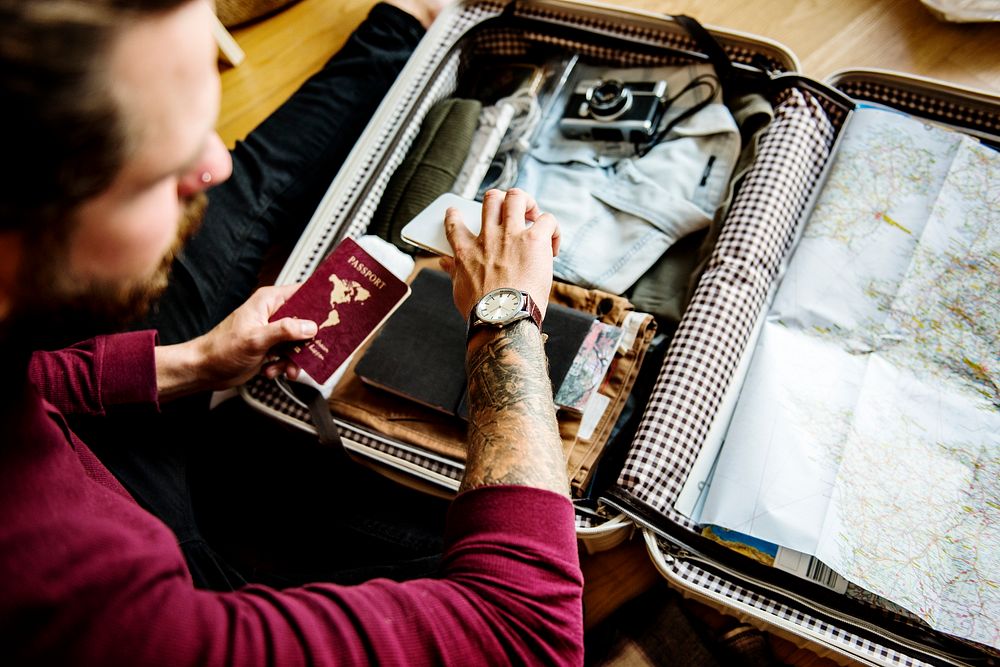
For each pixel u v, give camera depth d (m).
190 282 1.07
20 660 0.35
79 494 0.43
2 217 0.29
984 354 0.95
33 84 0.27
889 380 0.96
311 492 1.05
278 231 1.24
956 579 0.83
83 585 0.37
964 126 1.14
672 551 0.91
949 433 0.91
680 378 0.97
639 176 1.16
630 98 1.20
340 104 1.31
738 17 1.41
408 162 1.20
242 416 1.15
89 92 0.28
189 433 1.04
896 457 0.90
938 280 1.00
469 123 1.22
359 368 0.99
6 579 0.36
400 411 1.00
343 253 0.91
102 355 0.77
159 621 0.38
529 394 0.55
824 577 0.86
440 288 1.03
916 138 1.09
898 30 1.33
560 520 0.49
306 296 0.90
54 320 0.37
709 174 1.16
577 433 0.95
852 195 1.08
